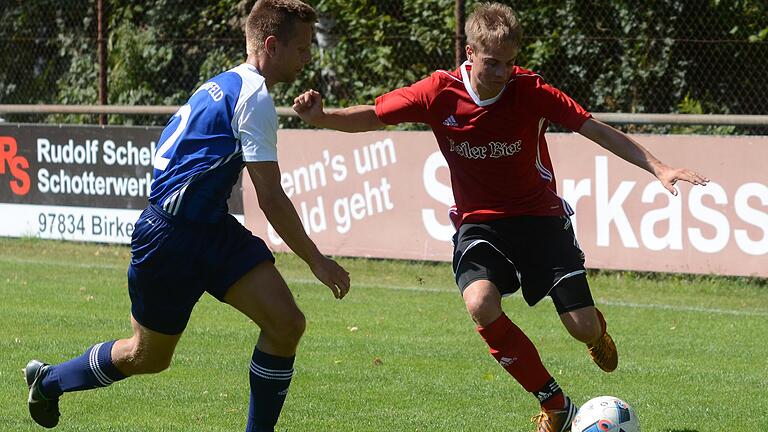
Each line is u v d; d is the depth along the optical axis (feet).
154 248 52.03
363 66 166.91
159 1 184.24
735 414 66.49
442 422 64.08
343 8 167.22
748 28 151.53
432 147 123.03
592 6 155.33
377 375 76.28
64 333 89.86
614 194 115.65
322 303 106.93
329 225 129.90
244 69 52.42
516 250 60.80
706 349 86.58
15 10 202.90
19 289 112.68
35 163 145.28
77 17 196.54
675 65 153.79
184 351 83.46
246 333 90.68
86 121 187.93
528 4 157.99
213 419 64.44
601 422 55.62
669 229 113.39
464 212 62.08
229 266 52.39
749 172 109.40
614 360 64.49
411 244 125.08
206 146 51.31
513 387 72.95
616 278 121.29
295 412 66.18
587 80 157.79
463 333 92.27
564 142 117.91
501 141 59.67
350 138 127.85
